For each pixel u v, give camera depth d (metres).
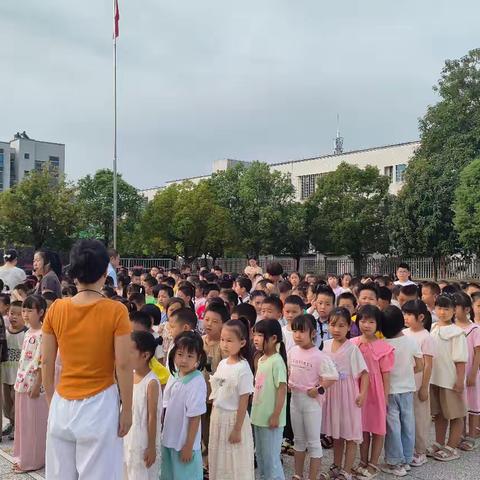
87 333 3.08
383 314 5.12
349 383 4.75
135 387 3.93
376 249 30.95
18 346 6.07
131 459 3.82
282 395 4.36
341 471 4.77
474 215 22.98
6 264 9.06
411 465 5.17
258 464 4.51
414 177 28.27
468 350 5.62
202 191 31.62
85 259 3.13
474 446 5.77
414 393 5.28
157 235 31.77
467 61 29.41
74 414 3.03
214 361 4.98
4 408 6.21
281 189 32.94
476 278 26.86
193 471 3.96
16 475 4.96
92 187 34.84
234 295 7.31
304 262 33.75
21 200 28.52
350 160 41.59
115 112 25.17
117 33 25.52
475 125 28.45
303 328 4.62
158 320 5.82
